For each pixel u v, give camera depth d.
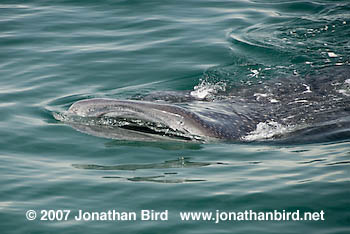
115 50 40.59
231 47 40.75
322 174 24.16
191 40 42.09
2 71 37.44
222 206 22.02
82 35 43.19
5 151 27.25
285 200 22.27
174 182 23.92
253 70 37.47
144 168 25.38
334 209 21.50
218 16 46.16
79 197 22.91
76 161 26.23
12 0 50.06
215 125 28.80
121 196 22.91
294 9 47.25
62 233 20.55
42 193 23.27
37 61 38.94
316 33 42.53
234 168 25.22
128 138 28.61
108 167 25.56
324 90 33.53
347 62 37.59
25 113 31.56
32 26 44.59
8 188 23.64
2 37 42.59
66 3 49.34
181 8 47.97
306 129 29.20
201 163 25.86
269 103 32.31
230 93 34.03
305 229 20.39
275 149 27.28
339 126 29.22
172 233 20.41
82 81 36.12
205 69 37.81
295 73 36.59
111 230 20.67
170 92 33.44
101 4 48.88
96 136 28.86
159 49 40.78
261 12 46.81
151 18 45.88
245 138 28.61
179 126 28.59
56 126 29.95
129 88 35.09
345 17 44.97
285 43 41.16
